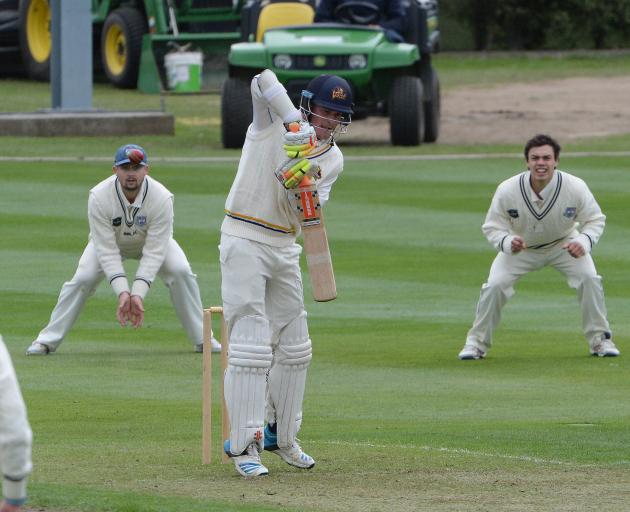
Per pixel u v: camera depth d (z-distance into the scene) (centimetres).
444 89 13175
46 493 2106
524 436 2836
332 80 2456
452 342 4375
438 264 5838
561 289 5378
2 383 1360
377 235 6488
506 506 2086
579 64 16150
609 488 2245
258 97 2384
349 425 3052
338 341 4381
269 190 2414
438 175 8281
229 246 2428
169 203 3950
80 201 7331
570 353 4200
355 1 9525
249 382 2420
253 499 2158
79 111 10281
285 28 9388
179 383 3684
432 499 2153
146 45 12725
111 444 2780
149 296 5197
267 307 2481
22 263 5759
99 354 4147
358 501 2141
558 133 10162
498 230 4081
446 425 3041
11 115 10088
